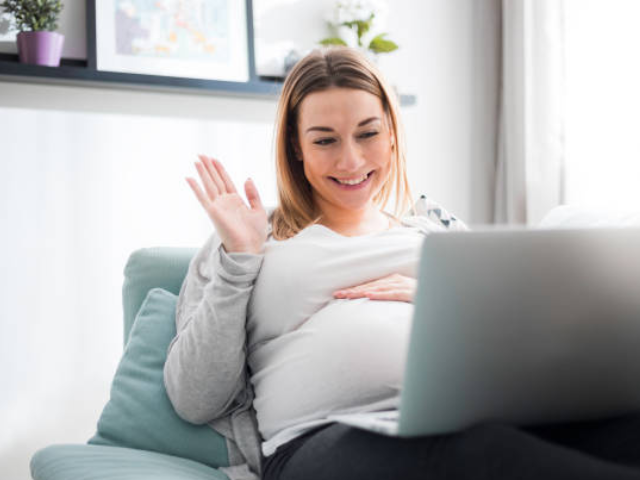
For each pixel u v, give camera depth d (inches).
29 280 79.8
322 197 48.6
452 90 105.6
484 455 24.9
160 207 87.2
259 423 41.1
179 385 41.5
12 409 78.5
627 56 83.0
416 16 102.9
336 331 37.6
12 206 79.3
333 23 94.0
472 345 25.5
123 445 43.4
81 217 82.7
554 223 56.6
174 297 51.3
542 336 26.0
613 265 26.2
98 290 83.3
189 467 39.8
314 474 32.4
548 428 30.4
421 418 26.4
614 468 21.8
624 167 83.9
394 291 39.6
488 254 24.9
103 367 83.1
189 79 83.6
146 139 86.7
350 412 36.3
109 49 81.9
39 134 80.8
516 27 98.0
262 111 94.2
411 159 103.1
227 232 41.5
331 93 44.2
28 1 76.2
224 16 88.8
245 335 42.9
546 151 93.4
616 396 28.6
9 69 74.4
